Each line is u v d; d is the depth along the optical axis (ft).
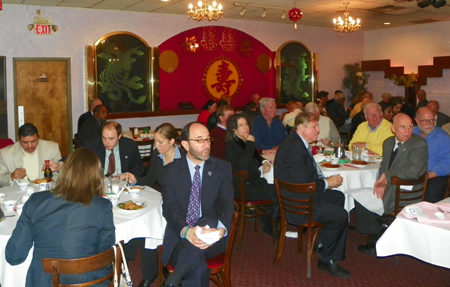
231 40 33.58
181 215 9.11
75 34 27.40
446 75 36.81
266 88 36.14
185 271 8.79
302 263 13.43
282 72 36.17
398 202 12.41
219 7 22.65
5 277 8.46
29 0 24.50
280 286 11.94
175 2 25.88
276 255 13.21
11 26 25.59
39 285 7.09
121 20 28.81
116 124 12.69
